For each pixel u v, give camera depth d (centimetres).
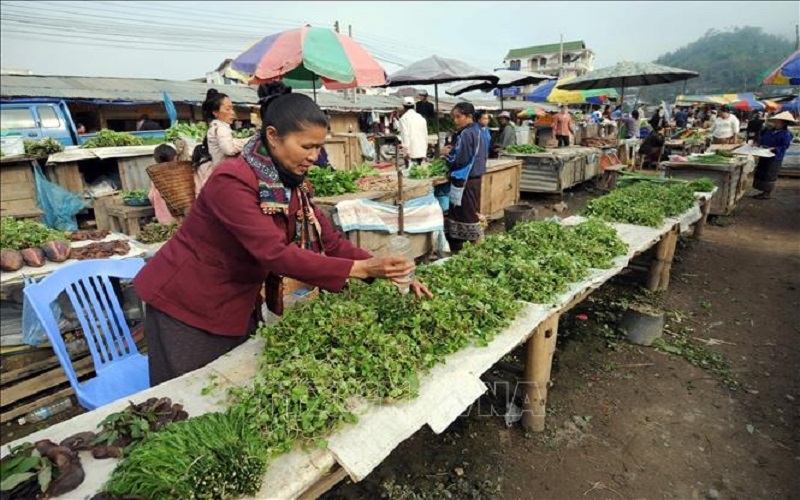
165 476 134
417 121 858
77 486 142
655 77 1152
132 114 1684
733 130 1386
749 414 365
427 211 614
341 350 207
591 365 431
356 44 601
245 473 142
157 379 239
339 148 1105
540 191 1127
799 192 1197
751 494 292
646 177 766
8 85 1441
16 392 370
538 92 1611
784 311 540
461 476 307
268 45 579
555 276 316
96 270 303
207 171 479
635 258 681
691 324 510
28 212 682
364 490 297
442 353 228
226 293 224
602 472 311
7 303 383
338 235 253
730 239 816
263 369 204
